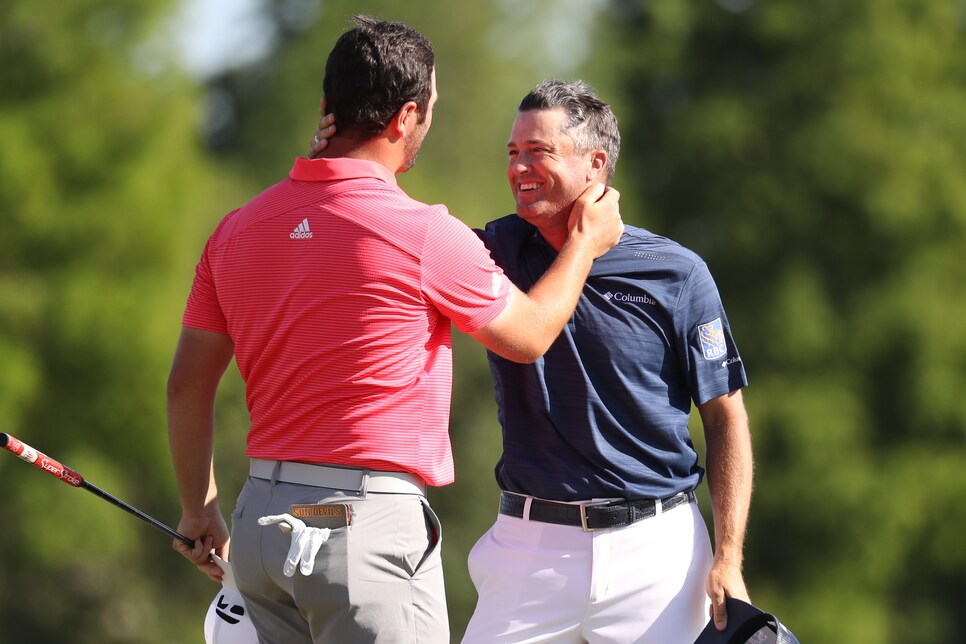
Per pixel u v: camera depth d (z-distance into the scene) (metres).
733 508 12.16
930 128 75.38
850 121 73.62
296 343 10.38
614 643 12.26
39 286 58.69
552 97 12.09
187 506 11.77
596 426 12.18
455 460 67.25
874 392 74.69
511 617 12.45
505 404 12.48
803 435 71.00
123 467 62.41
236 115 81.25
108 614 67.88
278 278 10.45
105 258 59.69
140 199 58.78
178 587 68.62
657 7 77.31
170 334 60.34
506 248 12.52
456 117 72.38
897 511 71.12
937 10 76.50
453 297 10.49
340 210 10.38
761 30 76.06
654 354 12.24
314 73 76.00
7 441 10.94
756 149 76.50
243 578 10.84
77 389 60.12
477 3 73.69
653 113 79.38
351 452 10.32
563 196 12.00
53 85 58.97
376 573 10.34
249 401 10.86
